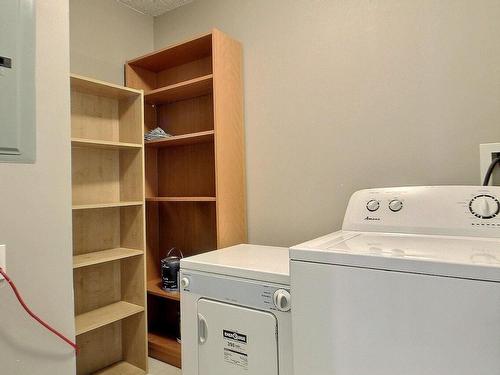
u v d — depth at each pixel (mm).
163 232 2494
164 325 2449
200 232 2307
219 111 1898
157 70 2480
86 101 2072
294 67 1900
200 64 2283
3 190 858
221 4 2197
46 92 951
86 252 2041
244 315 1266
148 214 2453
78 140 1775
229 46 1992
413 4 1559
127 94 2100
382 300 867
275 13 1969
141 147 2078
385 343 861
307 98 1857
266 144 2004
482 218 1151
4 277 844
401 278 845
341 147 1754
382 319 866
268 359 1205
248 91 2072
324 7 1802
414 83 1559
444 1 1488
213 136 1995
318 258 967
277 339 1187
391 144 1618
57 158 978
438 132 1507
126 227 2178
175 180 2432
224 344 1317
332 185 1782
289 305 1154
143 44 2486
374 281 878
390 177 1620
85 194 2053
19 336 880
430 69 1522
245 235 2057
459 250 945
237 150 2021
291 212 1918
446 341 790
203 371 1379
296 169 1899
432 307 807
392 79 1612
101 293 2098
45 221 946
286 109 1930
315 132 1834
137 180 2113
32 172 919
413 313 828
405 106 1582
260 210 2029
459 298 778
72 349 1000
